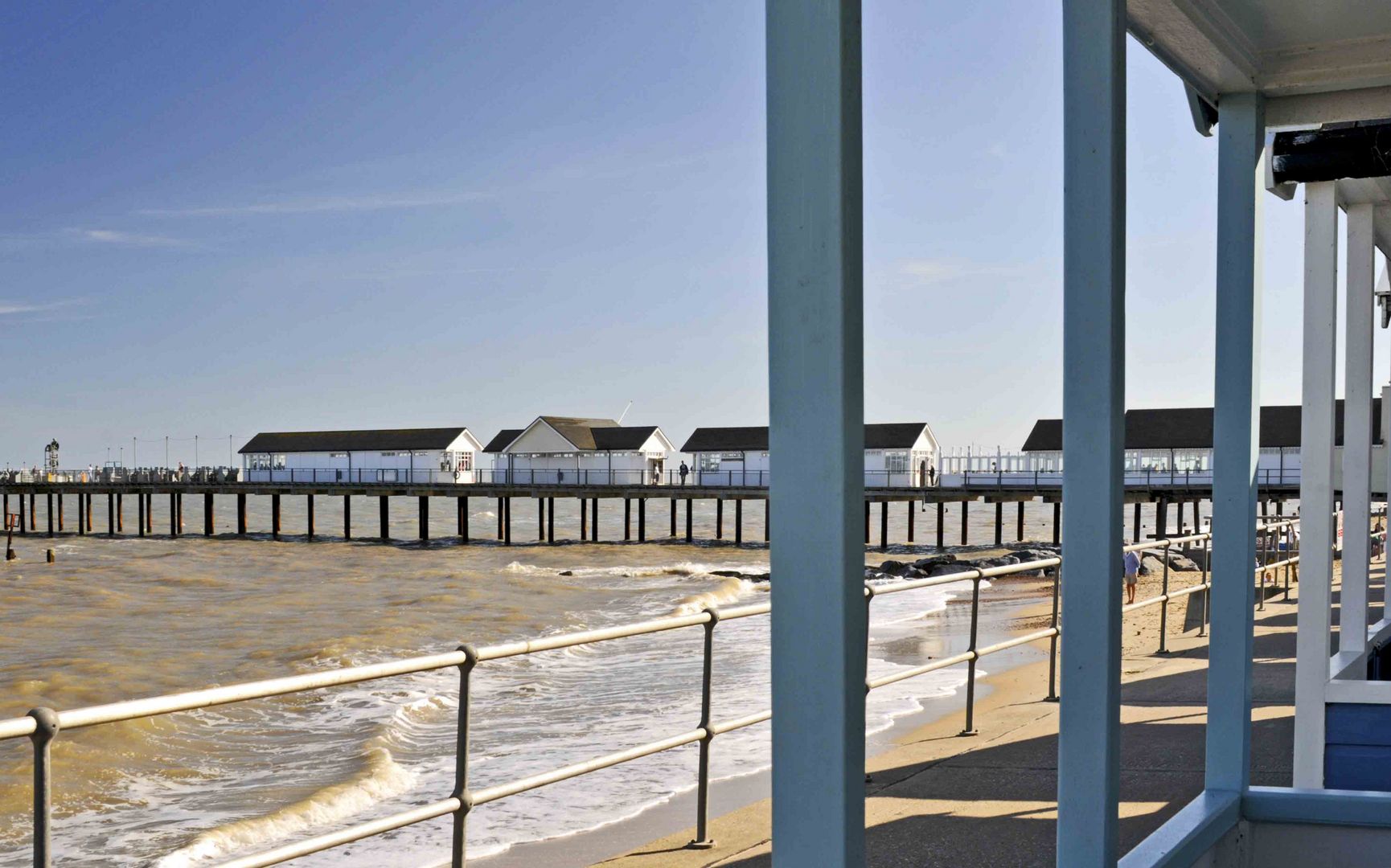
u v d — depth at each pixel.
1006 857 3.90
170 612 27.22
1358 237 4.64
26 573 41.19
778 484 1.58
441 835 6.75
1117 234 2.23
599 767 3.91
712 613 4.43
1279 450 49.19
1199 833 2.77
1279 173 3.33
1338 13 2.78
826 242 1.54
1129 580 18.50
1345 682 3.84
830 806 1.56
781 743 1.59
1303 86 3.12
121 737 11.30
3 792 9.34
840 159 1.53
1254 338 3.12
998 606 24.38
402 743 10.41
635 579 37.88
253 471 79.31
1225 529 3.13
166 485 67.12
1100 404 2.25
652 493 58.75
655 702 11.58
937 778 5.16
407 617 25.23
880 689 10.47
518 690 12.98
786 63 1.56
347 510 63.41
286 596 31.30
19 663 18.94
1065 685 2.30
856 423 1.56
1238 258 3.13
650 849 4.46
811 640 1.57
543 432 80.06
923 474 57.41
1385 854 2.99
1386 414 6.92
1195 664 8.34
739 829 4.75
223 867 2.91
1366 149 3.24
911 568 35.88
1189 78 3.03
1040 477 53.72
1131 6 2.59
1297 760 3.87
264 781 9.54
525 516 100.81
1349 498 4.79
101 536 68.62
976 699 9.63
